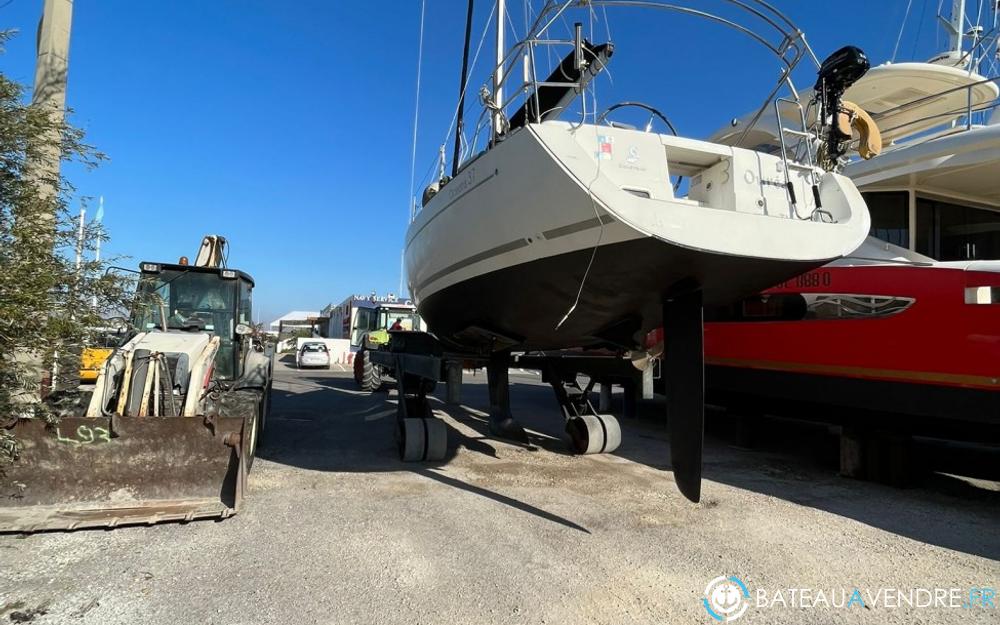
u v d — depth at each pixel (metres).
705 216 3.25
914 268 4.66
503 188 3.78
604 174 3.23
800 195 3.87
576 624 2.50
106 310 3.74
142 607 2.52
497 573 2.99
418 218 5.61
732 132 6.86
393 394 11.73
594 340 5.07
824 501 4.45
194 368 4.36
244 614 2.49
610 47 3.87
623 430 7.88
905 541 3.61
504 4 5.68
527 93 3.96
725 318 6.24
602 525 3.79
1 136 3.30
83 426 3.68
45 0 4.46
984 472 5.22
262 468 5.03
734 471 5.44
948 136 5.07
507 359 6.77
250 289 6.77
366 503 4.10
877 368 4.84
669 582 2.95
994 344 4.17
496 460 5.70
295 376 17.14
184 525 3.49
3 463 3.55
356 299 20.83
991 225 5.88
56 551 3.07
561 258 3.59
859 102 6.98
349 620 2.47
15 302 3.09
